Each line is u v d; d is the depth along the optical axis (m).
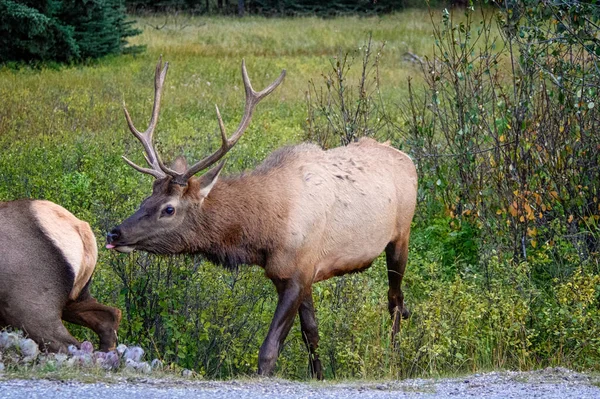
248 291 14.17
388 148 14.00
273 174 12.23
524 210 16.67
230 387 9.94
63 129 26.41
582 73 16.83
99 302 12.77
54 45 44.62
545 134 17.19
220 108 32.12
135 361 11.36
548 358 13.59
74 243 11.36
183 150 21.52
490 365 13.20
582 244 16.47
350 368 12.73
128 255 13.66
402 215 13.84
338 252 12.71
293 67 44.84
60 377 9.70
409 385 10.44
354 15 81.44
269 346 11.79
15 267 10.97
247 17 81.69
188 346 13.02
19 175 19.03
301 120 29.05
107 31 47.19
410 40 57.41
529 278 15.39
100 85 37.22
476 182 17.94
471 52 18.16
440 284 14.77
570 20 16.78
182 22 73.94
